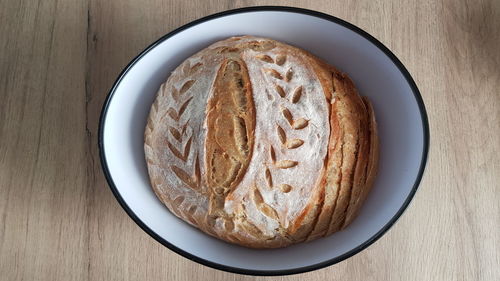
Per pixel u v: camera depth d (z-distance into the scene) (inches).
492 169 18.3
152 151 16.6
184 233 16.4
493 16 20.0
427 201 18.1
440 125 18.8
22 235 18.6
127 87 16.8
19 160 19.4
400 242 17.8
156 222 16.2
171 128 16.2
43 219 18.8
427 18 20.0
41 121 19.7
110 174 15.8
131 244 18.4
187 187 15.8
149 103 17.6
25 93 20.1
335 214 15.8
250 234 15.6
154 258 18.2
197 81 16.4
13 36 20.7
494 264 17.5
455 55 19.6
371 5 20.3
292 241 16.0
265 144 15.2
